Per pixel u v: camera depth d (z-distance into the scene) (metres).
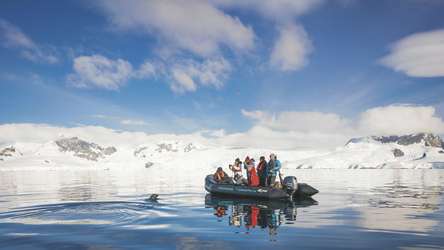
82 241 6.45
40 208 11.27
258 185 14.28
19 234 7.09
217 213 9.94
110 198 14.85
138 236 6.85
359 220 8.62
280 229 7.48
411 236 6.71
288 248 5.82
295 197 14.63
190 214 9.77
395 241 6.30
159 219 8.91
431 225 7.89
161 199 14.15
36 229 7.62
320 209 10.72
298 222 8.35
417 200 13.38
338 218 8.95
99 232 7.25
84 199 14.42
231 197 14.84
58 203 12.77
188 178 42.91
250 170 14.40
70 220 8.78
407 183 26.92
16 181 38.38
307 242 6.23
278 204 12.11
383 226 7.77
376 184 25.44
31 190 21.27
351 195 15.70
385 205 11.70
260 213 9.91
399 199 13.77
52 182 34.69
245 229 7.50
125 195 16.55
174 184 27.41
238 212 10.15
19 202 13.38
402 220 8.58
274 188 13.27
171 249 5.80
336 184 25.58
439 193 16.78
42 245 6.18
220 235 6.88
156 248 5.89
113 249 5.85
